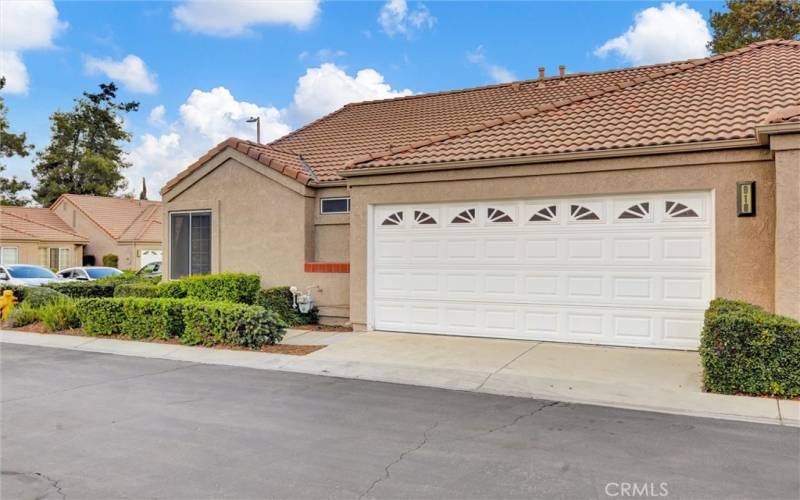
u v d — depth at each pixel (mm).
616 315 10047
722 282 9227
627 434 5793
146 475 4777
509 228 10844
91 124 56875
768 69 11898
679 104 10977
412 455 5207
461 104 17547
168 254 15898
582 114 11688
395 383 8062
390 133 16312
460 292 11266
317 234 14148
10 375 8711
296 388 7801
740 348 7043
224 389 7762
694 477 4680
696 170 9383
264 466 4961
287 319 13117
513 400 7145
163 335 11375
